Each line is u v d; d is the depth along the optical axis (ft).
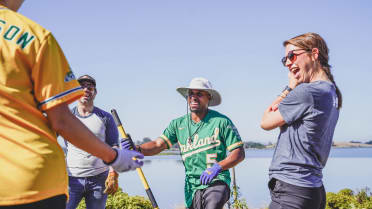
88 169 14.17
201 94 13.78
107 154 5.36
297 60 8.84
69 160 14.34
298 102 8.38
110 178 14.20
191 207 13.61
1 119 4.63
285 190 8.42
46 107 4.82
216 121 13.65
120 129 11.84
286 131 8.75
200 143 13.62
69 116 4.99
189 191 13.78
